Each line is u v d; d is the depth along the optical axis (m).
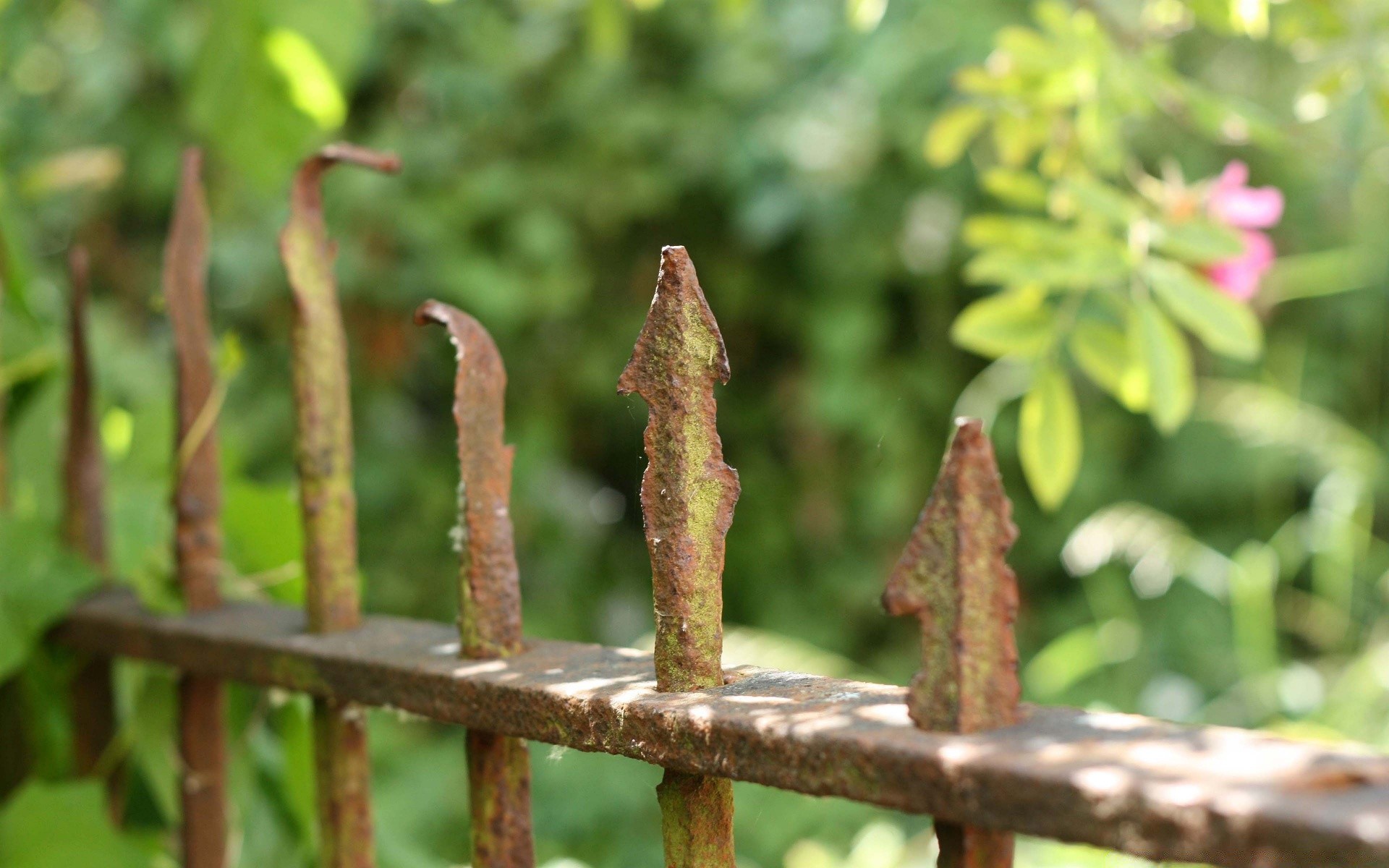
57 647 1.07
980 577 0.52
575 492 4.01
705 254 3.74
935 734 0.52
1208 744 0.48
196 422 0.96
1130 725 0.51
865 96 3.44
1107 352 1.37
